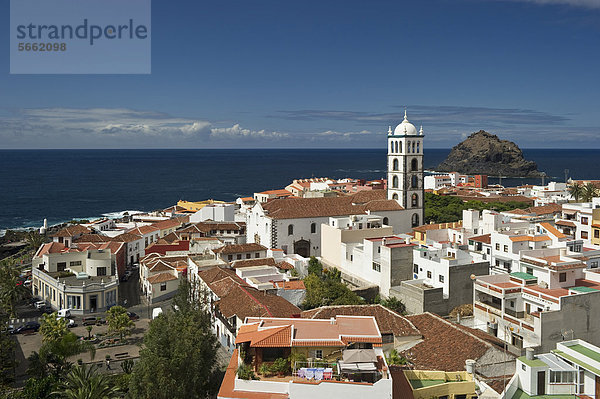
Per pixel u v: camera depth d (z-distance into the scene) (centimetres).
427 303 9388
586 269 8588
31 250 17675
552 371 4866
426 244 12200
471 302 9794
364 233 13025
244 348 4866
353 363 4450
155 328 6550
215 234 16638
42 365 7512
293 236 13925
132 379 5931
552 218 14262
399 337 6631
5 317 9262
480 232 12938
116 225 18362
